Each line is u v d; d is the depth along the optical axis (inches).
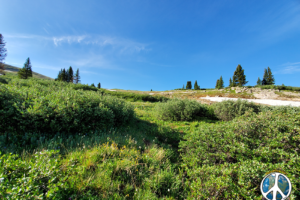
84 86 911.7
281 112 195.6
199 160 140.9
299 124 147.2
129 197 94.8
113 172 110.9
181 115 369.4
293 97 1306.6
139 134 220.7
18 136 139.9
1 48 1546.5
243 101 393.7
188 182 114.5
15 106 146.1
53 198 67.6
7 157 90.4
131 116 291.1
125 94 1093.8
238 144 135.2
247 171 99.7
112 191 93.4
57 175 83.8
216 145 147.5
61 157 119.1
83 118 181.9
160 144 201.0
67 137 160.4
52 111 156.1
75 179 90.8
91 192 88.4
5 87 172.4
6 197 59.8
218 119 418.6
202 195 95.5
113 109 237.1
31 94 178.5
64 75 2733.8
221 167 123.0
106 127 206.1
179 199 103.4
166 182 112.6
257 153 123.6
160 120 368.5
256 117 185.9
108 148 135.2
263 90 1513.3
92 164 112.3
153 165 130.4
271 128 147.5
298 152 117.3
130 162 122.1
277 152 115.5
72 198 78.7
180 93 2023.9
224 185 94.3
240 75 2352.4
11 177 74.7
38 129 154.5
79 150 132.3
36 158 103.7
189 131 269.9
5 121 145.3
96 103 217.5
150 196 95.2
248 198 85.4
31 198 63.9
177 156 171.2
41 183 76.6
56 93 197.0
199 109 434.9
